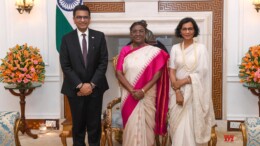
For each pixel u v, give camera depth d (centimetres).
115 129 440
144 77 397
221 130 556
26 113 566
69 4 515
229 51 541
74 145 407
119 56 412
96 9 571
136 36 398
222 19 561
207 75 392
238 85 545
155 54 401
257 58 477
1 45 555
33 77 492
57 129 563
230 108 550
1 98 570
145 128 405
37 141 507
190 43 394
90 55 386
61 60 391
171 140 420
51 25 553
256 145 312
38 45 556
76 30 395
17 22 553
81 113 395
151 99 406
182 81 386
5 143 326
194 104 385
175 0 564
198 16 561
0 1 551
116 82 625
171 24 563
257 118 324
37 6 551
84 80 387
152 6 562
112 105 438
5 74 489
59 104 564
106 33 568
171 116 398
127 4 564
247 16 534
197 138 385
